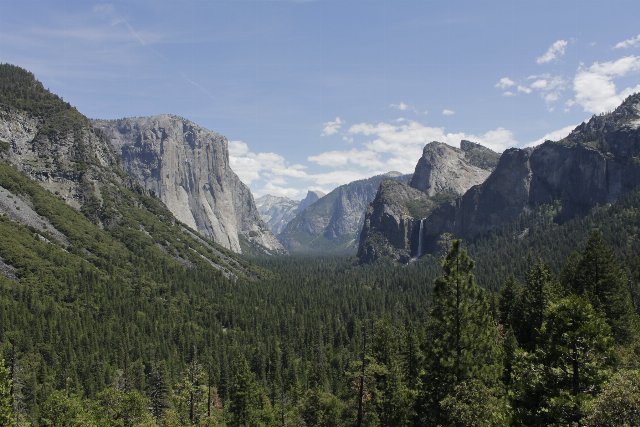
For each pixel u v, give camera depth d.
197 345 159.00
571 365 34.16
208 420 75.12
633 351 52.75
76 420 67.19
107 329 157.75
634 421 27.17
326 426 80.94
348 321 182.25
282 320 187.25
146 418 75.75
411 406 52.16
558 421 32.47
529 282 71.25
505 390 45.22
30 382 106.38
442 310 45.72
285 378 133.50
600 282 68.38
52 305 164.25
